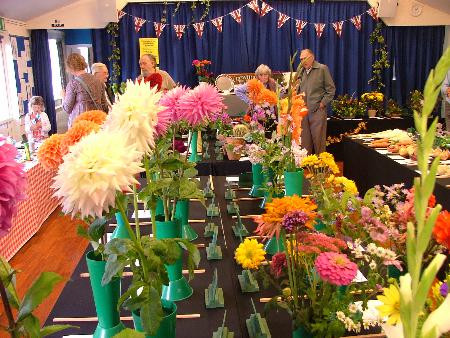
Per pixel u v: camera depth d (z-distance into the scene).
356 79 6.95
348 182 1.46
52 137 1.23
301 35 6.76
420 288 0.47
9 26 5.51
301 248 1.01
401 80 7.10
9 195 0.70
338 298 0.99
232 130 3.35
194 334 1.23
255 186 2.34
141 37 6.61
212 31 6.67
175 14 6.58
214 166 3.17
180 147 2.03
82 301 1.41
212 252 1.65
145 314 0.94
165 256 1.00
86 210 0.78
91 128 1.21
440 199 3.02
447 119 5.56
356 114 6.47
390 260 0.96
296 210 1.00
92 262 1.11
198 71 6.16
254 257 1.14
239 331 1.23
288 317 1.28
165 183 1.15
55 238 3.91
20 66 5.79
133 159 0.83
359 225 1.12
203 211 2.17
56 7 6.07
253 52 6.79
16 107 5.57
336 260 0.89
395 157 3.83
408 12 6.74
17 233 3.54
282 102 2.04
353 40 6.84
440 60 0.47
